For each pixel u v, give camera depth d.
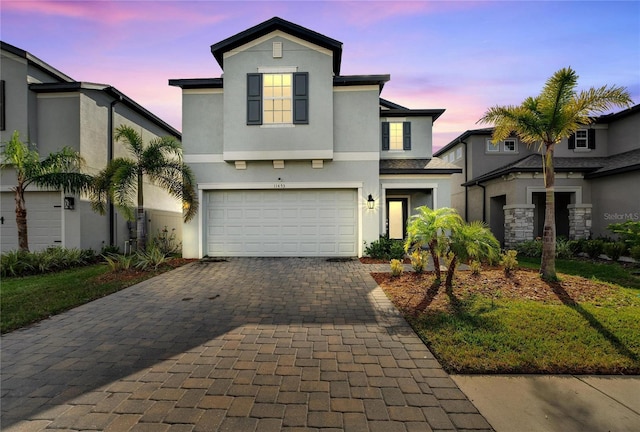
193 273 8.52
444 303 5.63
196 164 11.10
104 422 2.60
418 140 14.29
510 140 16.80
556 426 2.54
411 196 14.41
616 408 2.77
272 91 10.78
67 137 11.09
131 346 4.09
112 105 12.55
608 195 12.69
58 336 4.43
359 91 11.08
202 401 2.87
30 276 8.38
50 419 2.64
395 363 3.59
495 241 6.36
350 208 11.20
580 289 6.36
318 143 10.62
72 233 11.02
